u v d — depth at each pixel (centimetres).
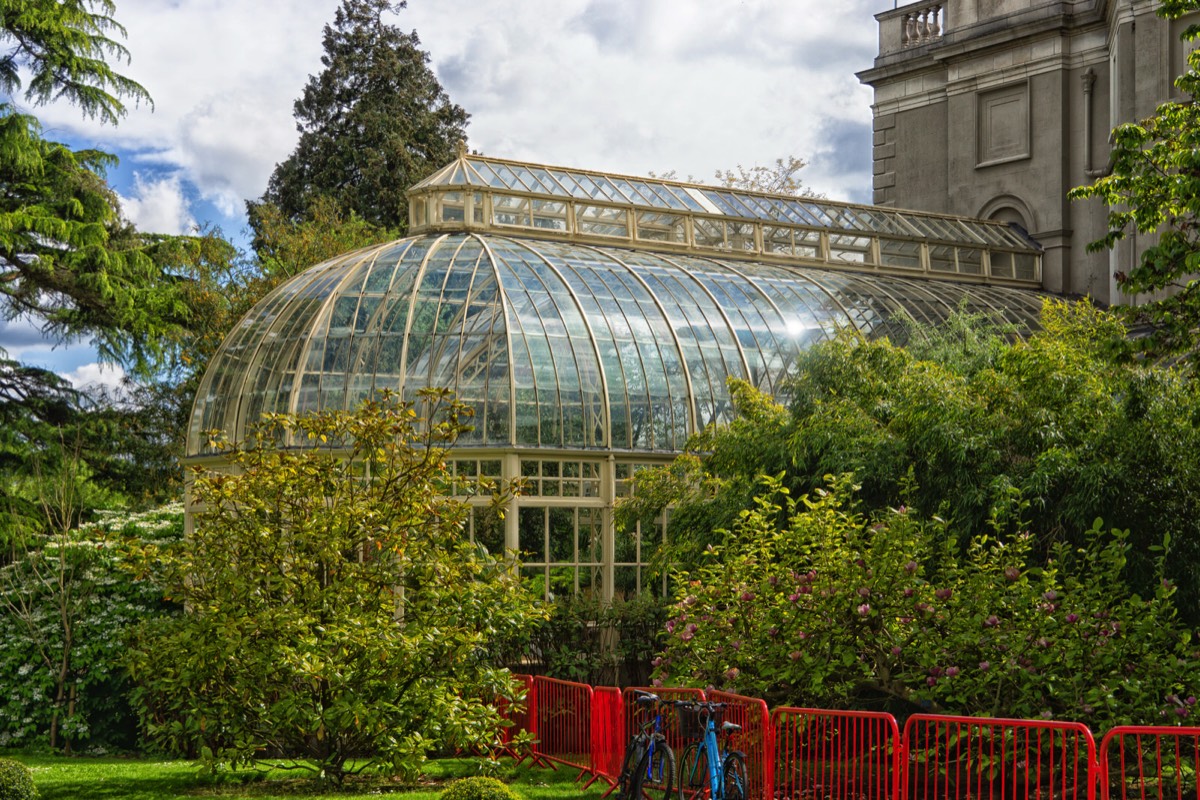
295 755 1495
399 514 1438
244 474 1460
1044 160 3456
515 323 2189
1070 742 1245
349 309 2233
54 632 2178
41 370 3362
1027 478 1479
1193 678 1218
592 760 1451
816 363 1814
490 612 1462
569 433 2127
